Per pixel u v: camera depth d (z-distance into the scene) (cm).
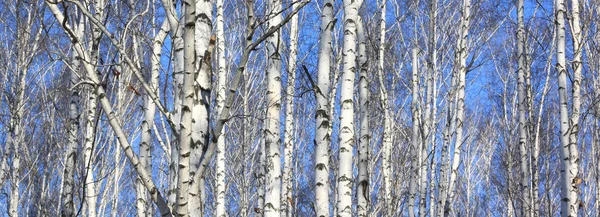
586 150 1897
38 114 1614
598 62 1388
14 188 1530
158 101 492
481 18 1562
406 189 1583
